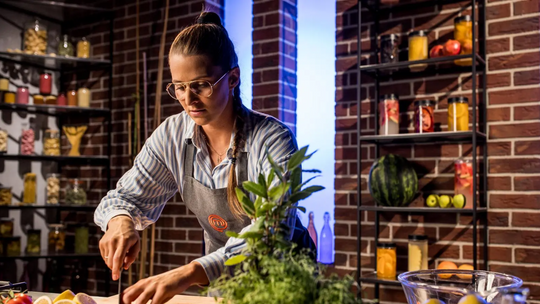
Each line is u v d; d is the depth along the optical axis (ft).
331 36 11.14
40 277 13.35
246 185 3.39
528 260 8.87
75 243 12.53
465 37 8.94
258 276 3.19
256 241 3.35
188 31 4.93
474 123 8.53
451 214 9.48
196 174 5.73
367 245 10.14
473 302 2.99
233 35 12.15
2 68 12.78
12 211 12.91
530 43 9.02
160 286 3.89
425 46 9.23
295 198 3.40
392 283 8.96
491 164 9.23
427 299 3.52
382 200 9.36
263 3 11.39
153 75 12.66
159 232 12.38
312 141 11.21
